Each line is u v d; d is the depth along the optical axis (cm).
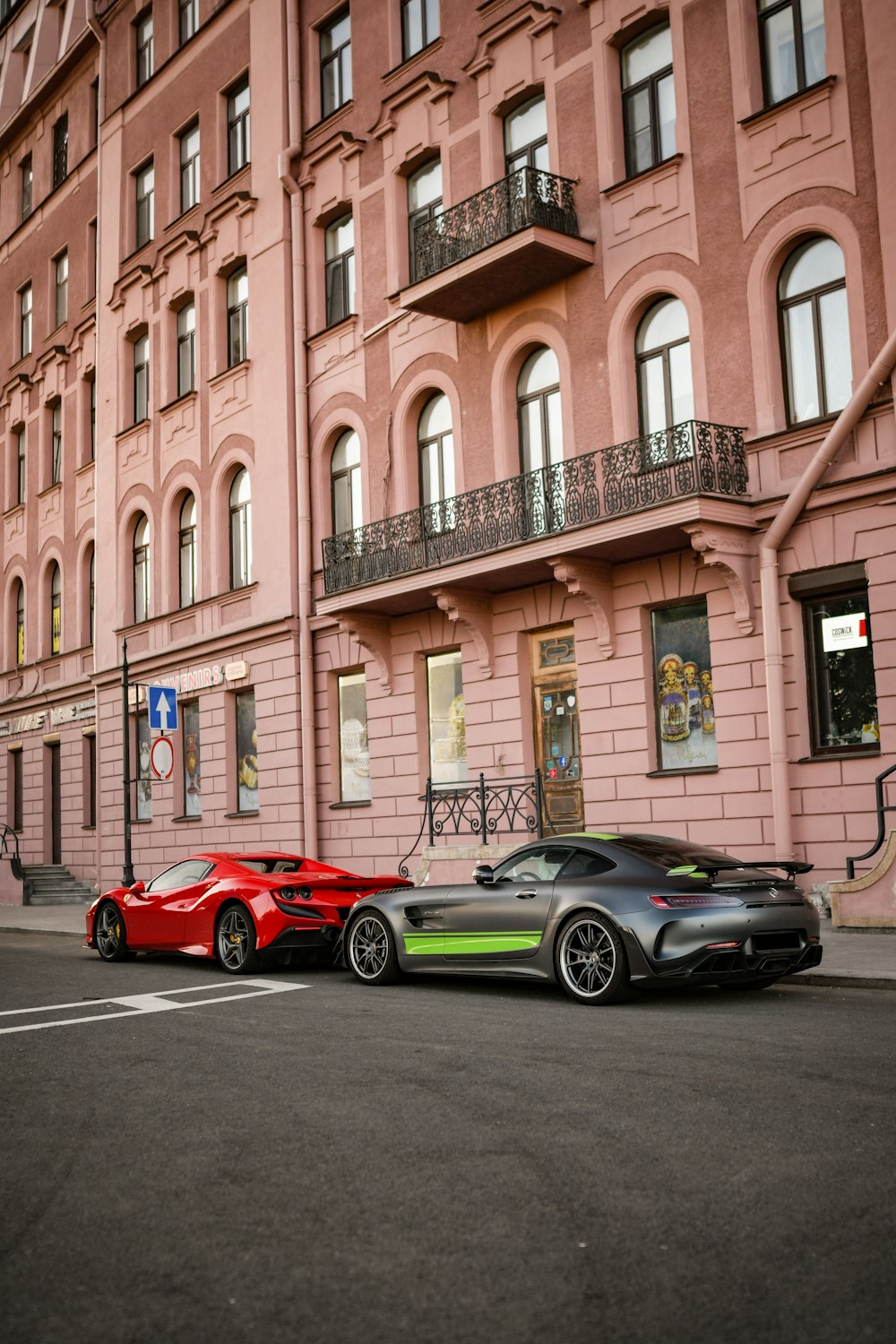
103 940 1410
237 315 2422
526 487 1678
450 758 1897
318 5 2222
